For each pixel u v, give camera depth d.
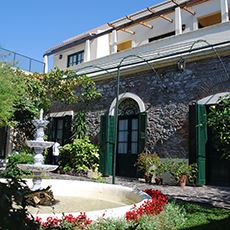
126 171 11.59
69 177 10.80
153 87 11.01
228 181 9.03
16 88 11.38
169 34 14.11
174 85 10.41
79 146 12.06
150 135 10.76
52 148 13.37
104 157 11.81
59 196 6.46
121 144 11.92
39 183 5.91
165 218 4.12
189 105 9.80
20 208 1.59
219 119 5.41
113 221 3.43
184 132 9.88
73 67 14.88
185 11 13.71
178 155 9.90
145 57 11.49
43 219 3.12
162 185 9.36
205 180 9.30
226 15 10.97
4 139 15.12
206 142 9.46
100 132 12.17
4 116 10.65
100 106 12.79
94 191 6.53
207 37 9.91
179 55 10.37
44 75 13.41
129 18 13.95
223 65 9.26
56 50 16.67
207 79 9.58
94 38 15.55
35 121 6.33
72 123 13.76
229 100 5.48
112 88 12.47
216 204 6.41
